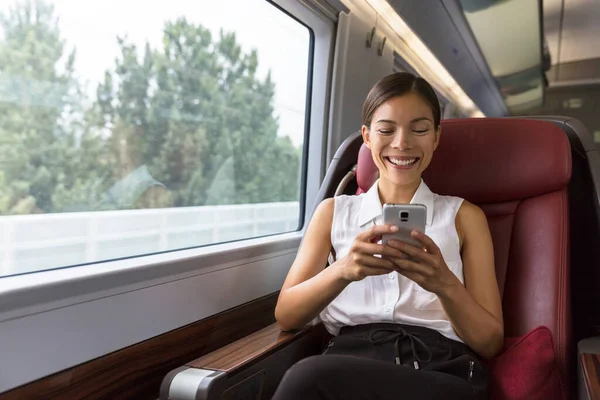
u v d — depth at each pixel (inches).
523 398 37.2
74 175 41.1
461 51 139.6
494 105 244.1
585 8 141.5
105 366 38.0
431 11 100.6
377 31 87.4
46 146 38.9
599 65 208.8
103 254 43.5
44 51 38.3
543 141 46.9
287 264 66.1
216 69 57.6
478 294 41.1
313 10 68.7
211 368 33.9
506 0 118.0
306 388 28.4
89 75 42.0
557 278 43.5
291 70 72.4
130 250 46.4
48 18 38.4
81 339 35.9
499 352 41.6
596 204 48.4
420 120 40.9
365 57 83.8
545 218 46.0
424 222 34.6
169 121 51.3
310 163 77.5
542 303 43.3
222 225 59.8
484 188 48.7
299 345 44.2
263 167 68.7
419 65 121.8
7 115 36.3
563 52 189.5
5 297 30.3
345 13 74.4
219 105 58.7
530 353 38.3
